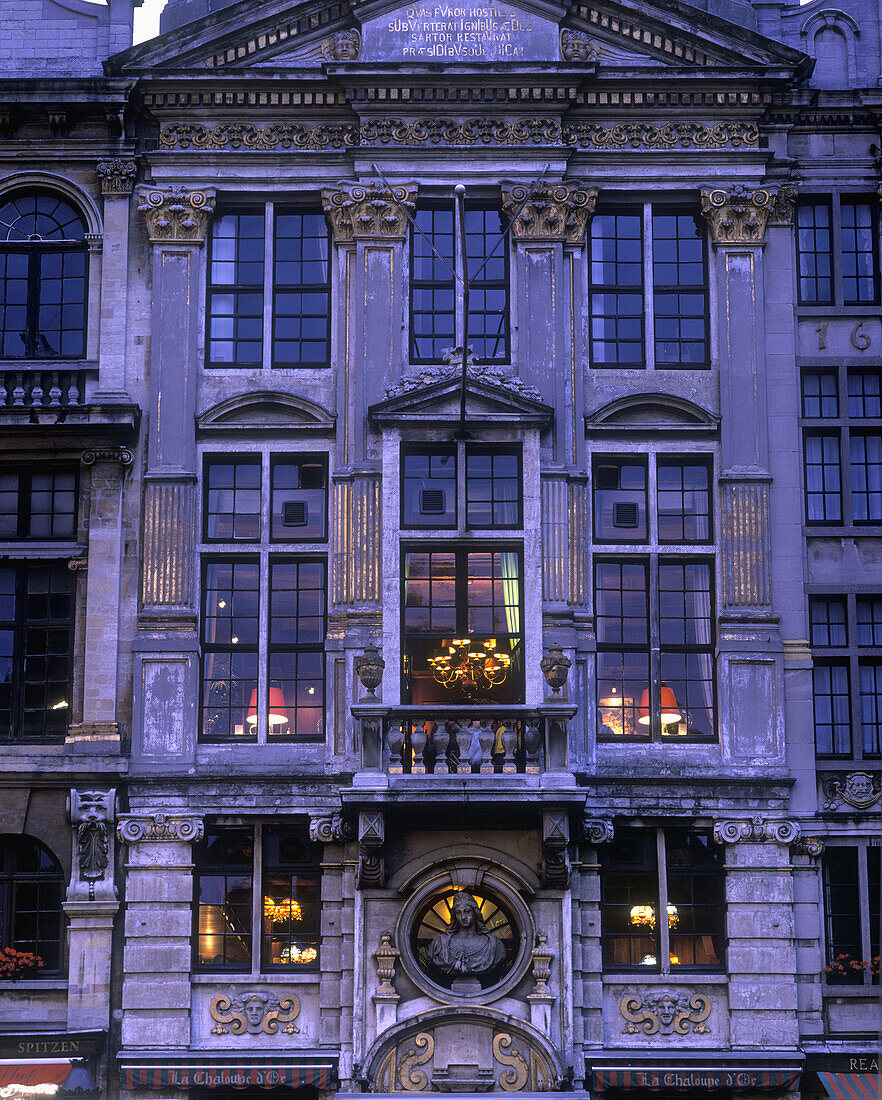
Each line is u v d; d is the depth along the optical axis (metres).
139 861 26.53
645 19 28.98
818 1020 26.36
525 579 26.92
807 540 28.05
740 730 27.16
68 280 28.86
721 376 28.23
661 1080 25.59
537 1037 25.30
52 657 27.66
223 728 27.33
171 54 28.69
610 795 26.83
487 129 28.72
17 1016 26.30
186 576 27.44
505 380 27.61
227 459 28.11
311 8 29.06
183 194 28.52
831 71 29.67
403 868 26.16
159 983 26.14
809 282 29.06
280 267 28.78
